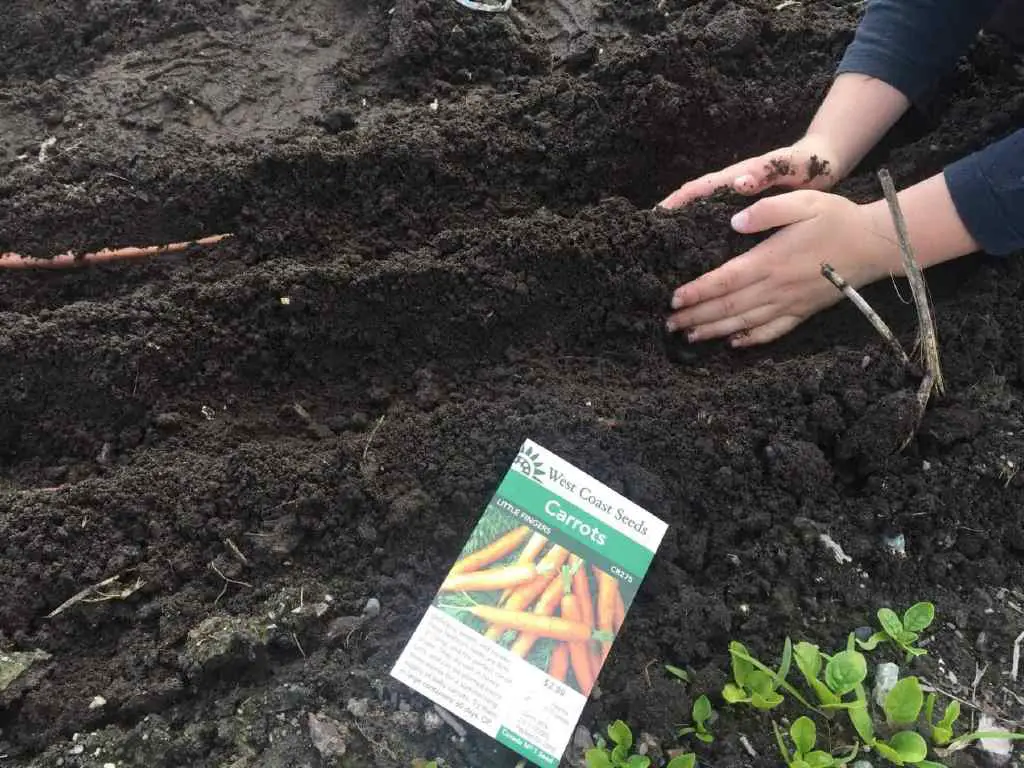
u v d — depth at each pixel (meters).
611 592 0.38
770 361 0.46
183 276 0.47
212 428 0.45
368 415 0.46
